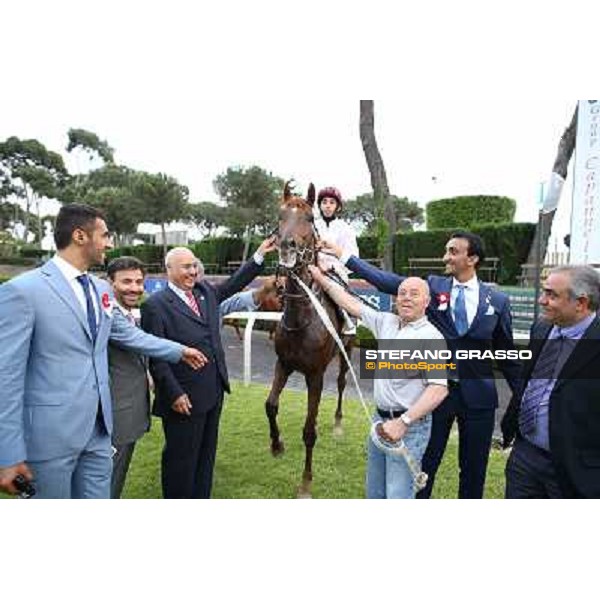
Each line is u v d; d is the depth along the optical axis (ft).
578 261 19.45
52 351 6.27
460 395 8.55
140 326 8.82
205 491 9.50
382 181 30.01
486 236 33.04
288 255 10.72
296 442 14.29
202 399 8.85
